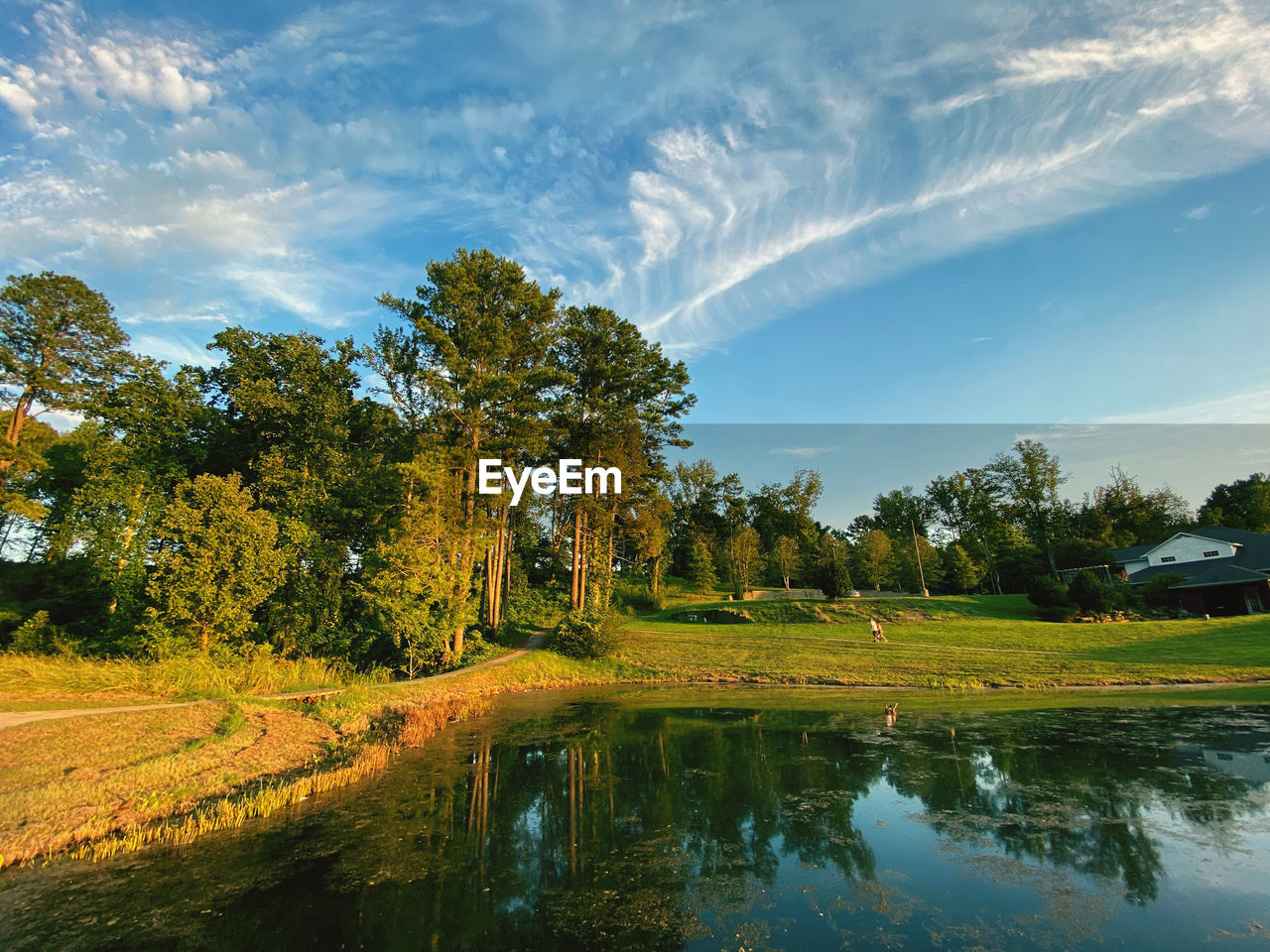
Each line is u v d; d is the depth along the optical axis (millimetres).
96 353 32062
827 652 31672
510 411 31188
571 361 38562
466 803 10289
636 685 26953
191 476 33844
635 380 39281
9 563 33062
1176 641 28281
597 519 37406
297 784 11016
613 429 38188
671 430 42500
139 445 30828
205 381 36219
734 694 23547
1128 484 62844
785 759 12867
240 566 21250
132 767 11297
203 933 6078
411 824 9273
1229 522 63406
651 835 8688
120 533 27391
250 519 21531
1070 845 7812
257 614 27281
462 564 28500
